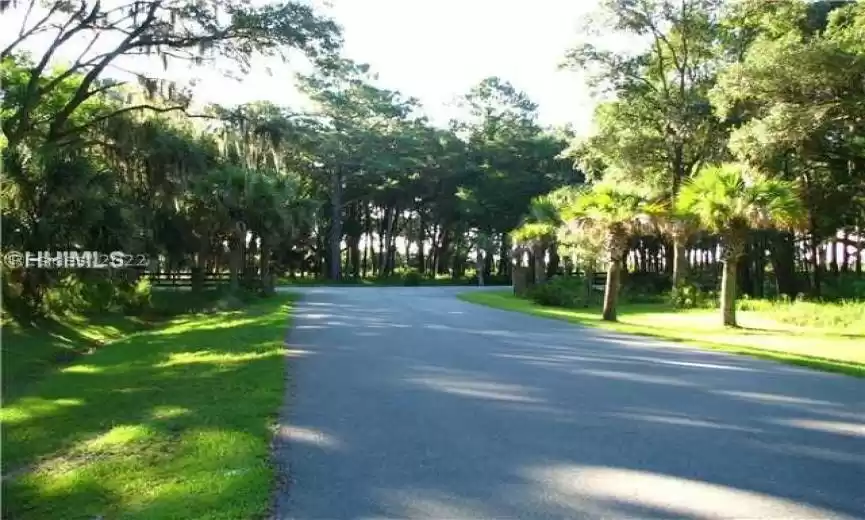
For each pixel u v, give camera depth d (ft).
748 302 97.30
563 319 69.97
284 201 111.75
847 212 112.06
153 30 68.64
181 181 81.76
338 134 186.39
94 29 67.46
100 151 77.51
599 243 73.97
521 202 207.72
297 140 87.10
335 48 74.13
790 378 33.40
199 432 22.18
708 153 120.16
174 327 68.33
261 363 36.83
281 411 25.36
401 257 260.83
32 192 57.72
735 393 29.30
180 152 79.36
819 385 31.48
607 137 122.93
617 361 38.91
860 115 81.56
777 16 94.68
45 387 34.14
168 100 74.64
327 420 24.00
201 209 101.81
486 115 224.74
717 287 131.95
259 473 17.75
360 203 228.02
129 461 19.27
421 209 235.20
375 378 32.60
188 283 112.16
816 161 101.60
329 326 58.75
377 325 59.88
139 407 27.17
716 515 15.19
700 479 17.62
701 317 83.97
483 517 15.05
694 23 116.47
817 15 99.81
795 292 124.06
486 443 21.02
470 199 203.62
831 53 75.97
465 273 242.78
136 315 80.02
